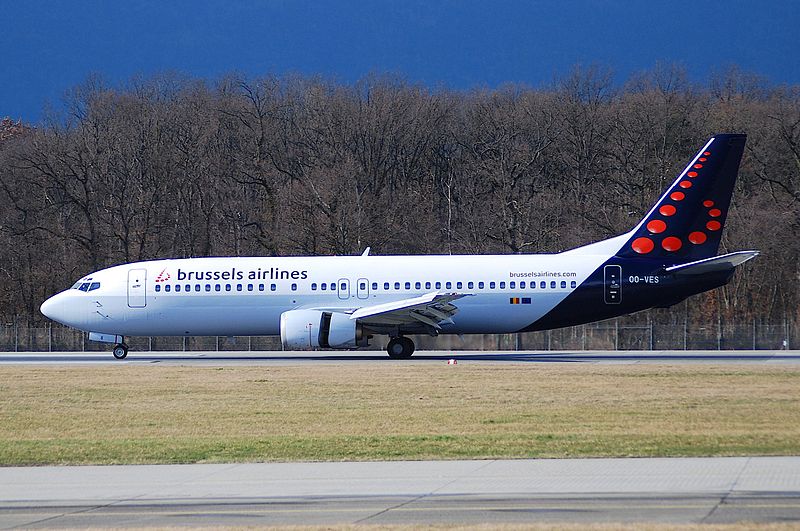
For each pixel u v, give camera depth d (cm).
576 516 6225
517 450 8875
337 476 7838
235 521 6294
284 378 15938
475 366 18075
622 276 19875
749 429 10019
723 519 6059
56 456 9044
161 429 10819
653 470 7825
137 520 6384
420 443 9362
